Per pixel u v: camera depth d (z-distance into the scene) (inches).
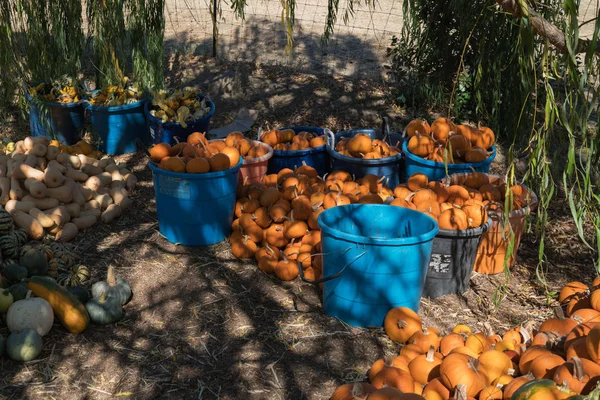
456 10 173.0
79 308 100.0
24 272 106.5
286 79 220.8
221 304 110.0
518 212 114.7
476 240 111.6
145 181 158.7
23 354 92.4
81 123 176.6
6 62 148.6
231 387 90.2
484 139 138.8
